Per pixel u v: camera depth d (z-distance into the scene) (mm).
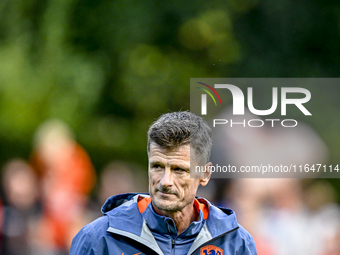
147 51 27375
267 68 23953
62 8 26344
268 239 14438
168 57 27609
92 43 27203
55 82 26500
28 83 26453
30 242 17516
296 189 16594
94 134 27609
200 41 26844
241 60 24781
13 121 26422
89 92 26453
